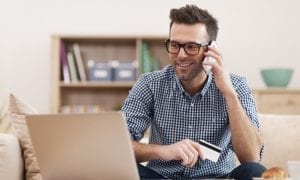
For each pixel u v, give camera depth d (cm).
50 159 135
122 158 131
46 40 359
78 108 333
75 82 331
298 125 225
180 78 170
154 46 349
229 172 174
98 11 361
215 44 167
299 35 350
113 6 360
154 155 152
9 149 166
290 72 317
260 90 309
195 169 171
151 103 181
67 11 361
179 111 177
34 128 131
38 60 358
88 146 130
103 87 345
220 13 355
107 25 359
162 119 178
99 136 128
